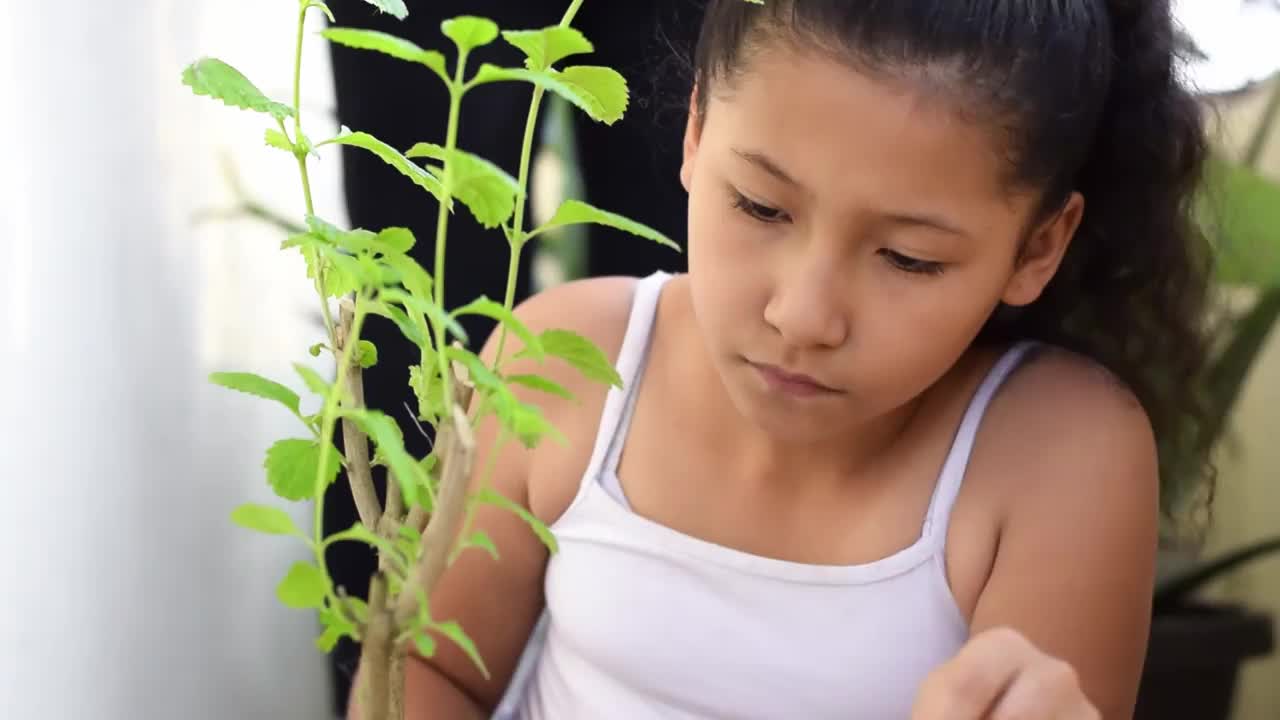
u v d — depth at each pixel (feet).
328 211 3.23
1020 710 1.41
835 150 1.65
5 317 2.13
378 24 2.86
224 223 2.93
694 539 2.12
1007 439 2.10
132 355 2.53
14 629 2.16
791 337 1.71
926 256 1.71
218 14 2.86
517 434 1.28
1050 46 1.76
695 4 2.61
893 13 1.64
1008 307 2.35
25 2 2.16
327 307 1.44
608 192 3.30
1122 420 2.11
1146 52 2.08
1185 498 3.13
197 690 2.82
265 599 3.13
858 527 2.11
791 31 1.67
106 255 2.42
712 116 1.81
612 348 2.29
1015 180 1.75
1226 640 3.49
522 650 2.43
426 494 1.29
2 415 2.12
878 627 2.05
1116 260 2.33
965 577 2.06
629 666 2.13
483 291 3.12
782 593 2.08
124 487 2.50
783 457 2.12
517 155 3.09
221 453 2.94
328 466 1.37
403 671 1.35
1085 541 2.01
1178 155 2.23
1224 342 3.30
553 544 1.32
